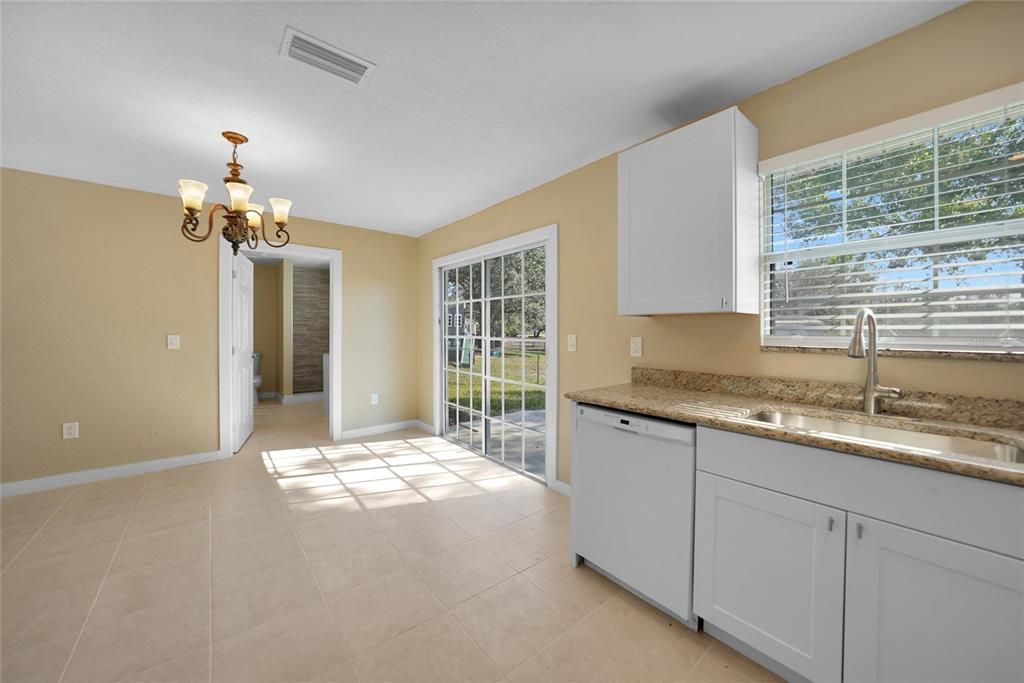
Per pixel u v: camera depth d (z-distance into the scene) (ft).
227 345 11.73
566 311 9.30
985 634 3.20
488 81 5.94
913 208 5.00
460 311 13.57
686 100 6.43
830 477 3.93
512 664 4.67
